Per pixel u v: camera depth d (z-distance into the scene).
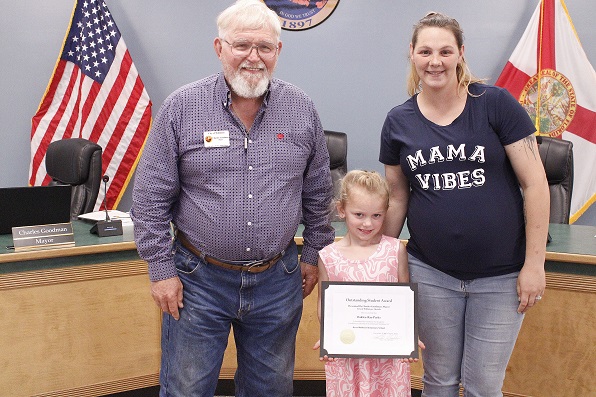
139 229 2.10
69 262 2.91
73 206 3.79
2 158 4.91
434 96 2.07
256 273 2.15
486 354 2.16
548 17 4.48
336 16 4.77
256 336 2.26
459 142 2.04
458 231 2.07
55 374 2.95
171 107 2.07
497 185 2.06
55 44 4.83
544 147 3.51
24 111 4.88
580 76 4.47
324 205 2.31
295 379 3.24
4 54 4.81
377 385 2.26
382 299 2.17
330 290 2.18
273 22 2.02
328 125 4.89
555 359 2.77
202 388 2.22
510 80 4.55
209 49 4.86
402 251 2.29
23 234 2.84
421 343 2.22
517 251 2.12
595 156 4.51
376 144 4.89
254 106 2.11
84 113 4.74
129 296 3.06
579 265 2.66
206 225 2.08
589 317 2.68
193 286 2.15
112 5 4.83
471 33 4.71
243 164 2.06
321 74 4.84
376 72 4.80
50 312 2.91
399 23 4.73
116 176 4.80
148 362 3.14
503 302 2.13
